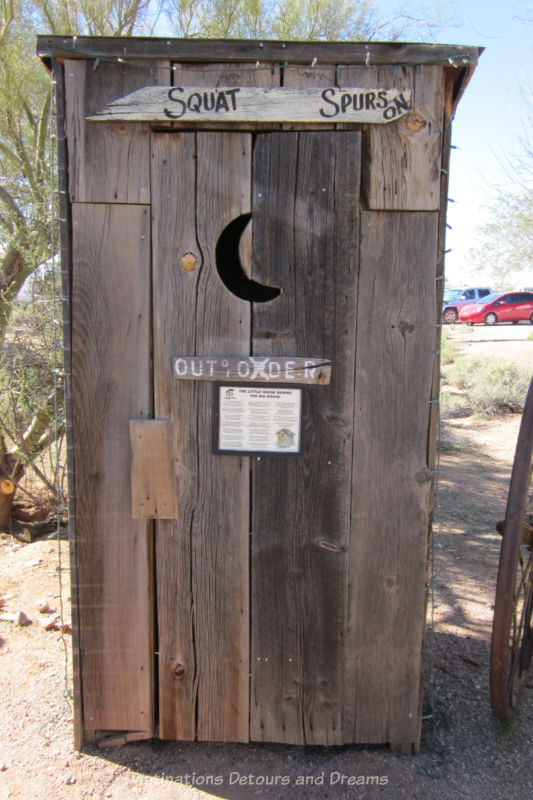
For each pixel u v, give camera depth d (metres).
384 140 2.21
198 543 2.45
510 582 2.36
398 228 2.26
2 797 2.31
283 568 2.44
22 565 4.38
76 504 2.44
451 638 3.54
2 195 4.97
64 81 2.21
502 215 14.80
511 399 10.49
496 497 6.26
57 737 2.64
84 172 2.26
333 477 2.38
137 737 2.60
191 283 2.31
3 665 3.14
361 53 2.14
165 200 2.27
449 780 2.43
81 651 2.53
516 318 27.69
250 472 2.39
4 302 4.88
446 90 2.23
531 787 2.40
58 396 4.88
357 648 2.48
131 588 2.49
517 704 2.84
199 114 2.19
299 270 2.28
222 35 5.36
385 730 2.55
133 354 2.35
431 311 2.30
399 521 2.40
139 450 2.38
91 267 2.31
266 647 2.50
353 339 2.30
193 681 2.54
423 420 2.35
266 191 2.25
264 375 2.31
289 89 2.17
